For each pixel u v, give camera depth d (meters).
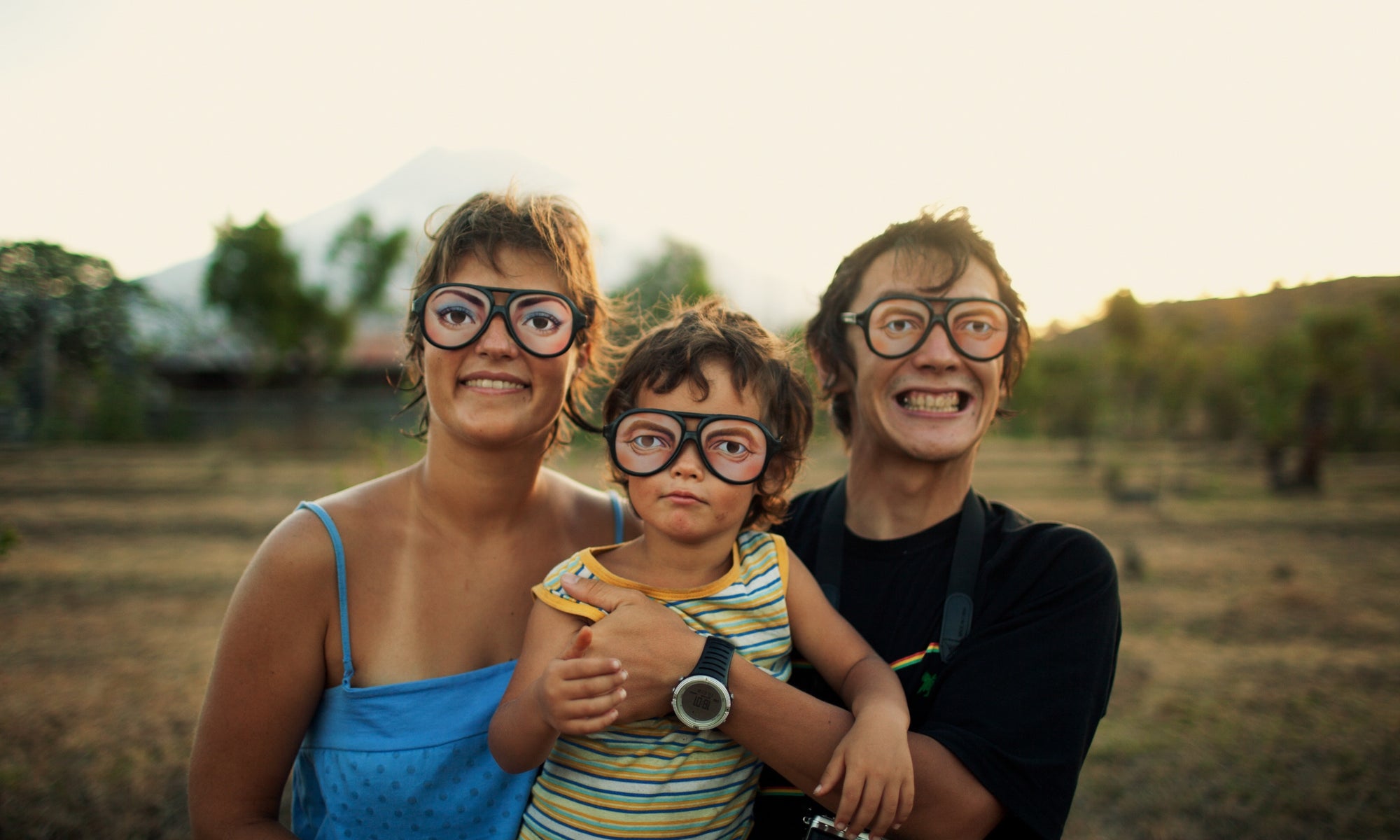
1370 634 7.13
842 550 2.03
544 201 1.85
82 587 8.27
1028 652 1.68
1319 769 4.77
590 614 1.68
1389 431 18.17
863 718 1.55
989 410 1.99
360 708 1.67
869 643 1.91
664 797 1.65
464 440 1.72
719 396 1.80
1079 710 1.62
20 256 7.83
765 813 1.84
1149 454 21.11
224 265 26.80
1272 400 16.00
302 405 26.94
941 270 1.97
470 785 1.70
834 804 1.58
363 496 1.81
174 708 5.44
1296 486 15.35
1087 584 1.75
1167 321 21.06
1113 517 12.39
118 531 10.95
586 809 1.65
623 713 1.62
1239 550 10.24
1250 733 5.24
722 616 1.78
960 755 1.57
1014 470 18.48
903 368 1.96
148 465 18.25
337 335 28.28
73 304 8.30
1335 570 9.17
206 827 1.62
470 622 1.81
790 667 1.85
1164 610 7.82
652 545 1.85
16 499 13.48
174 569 8.99
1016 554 1.85
